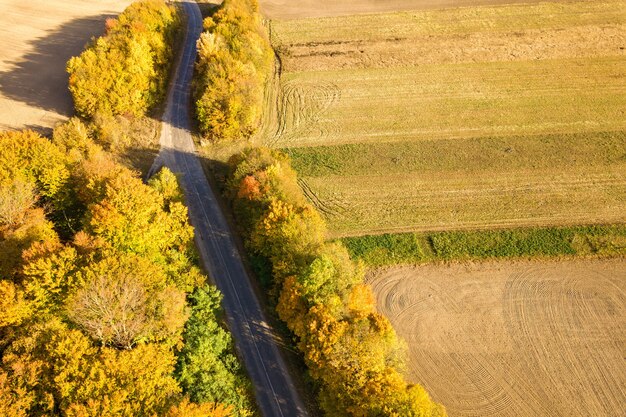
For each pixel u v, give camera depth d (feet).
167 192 187.93
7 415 101.86
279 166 193.26
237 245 192.24
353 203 211.82
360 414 120.67
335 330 129.08
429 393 145.18
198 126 255.50
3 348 123.85
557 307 167.84
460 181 220.02
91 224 154.71
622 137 239.71
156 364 119.44
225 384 133.28
